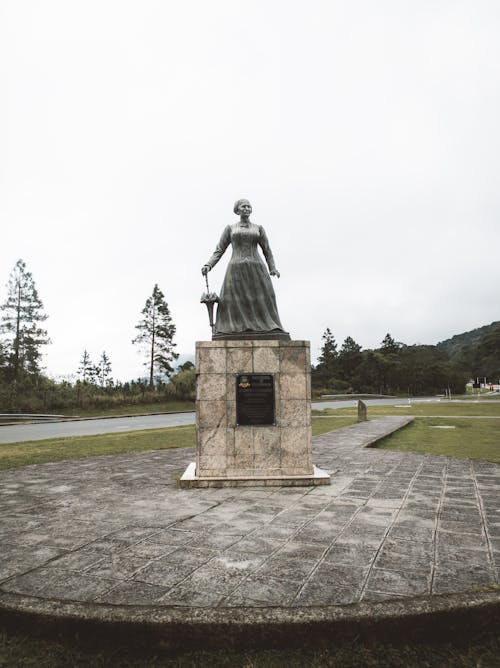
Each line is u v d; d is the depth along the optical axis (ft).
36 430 74.69
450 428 64.64
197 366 25.21
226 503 20.90
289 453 24.94
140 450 42.50
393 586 12.08
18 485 25.55
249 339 26.09
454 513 19.06
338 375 319.27
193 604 11.21
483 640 10.72
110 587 12.17
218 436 24.85
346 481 25.58
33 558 14.29
